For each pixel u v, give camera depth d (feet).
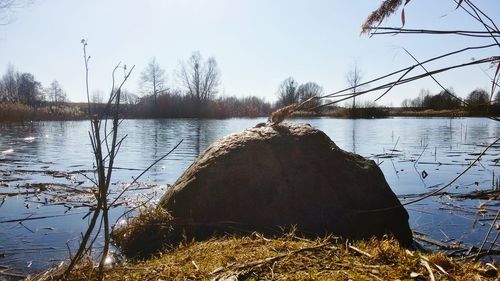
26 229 20.34
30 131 101.96
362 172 18.89
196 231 16.43
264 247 10.77
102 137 79.15
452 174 38.17
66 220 22.00
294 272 8.70
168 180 35.83
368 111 201.26
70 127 121.60
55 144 68.33
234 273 8.80
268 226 16.55
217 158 18.60
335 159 18.74
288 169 17.95
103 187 7.97
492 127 121.19
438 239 18.94
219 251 11.12
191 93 222.89
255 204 17.12
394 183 34.01
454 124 141.18
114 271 10.46
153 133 94.27
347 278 8.23
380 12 5.59
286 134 19.29
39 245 17.83
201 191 17.75
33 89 232.12
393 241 11.23
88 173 38.50
